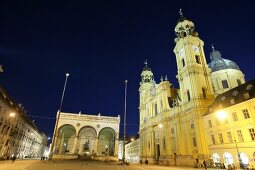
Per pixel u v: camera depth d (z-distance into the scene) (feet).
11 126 175.83
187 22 184.85
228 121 112.57
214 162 116.88
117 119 237.25
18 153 211.82
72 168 89.40
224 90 181.98
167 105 182.39
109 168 100.01
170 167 123.85
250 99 100.99
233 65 196.44
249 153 97.55
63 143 234.17
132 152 325.42
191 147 138.92
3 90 157.89
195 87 148.56
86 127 234.79
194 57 164.45
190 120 145.79
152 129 203.82
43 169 78.33
